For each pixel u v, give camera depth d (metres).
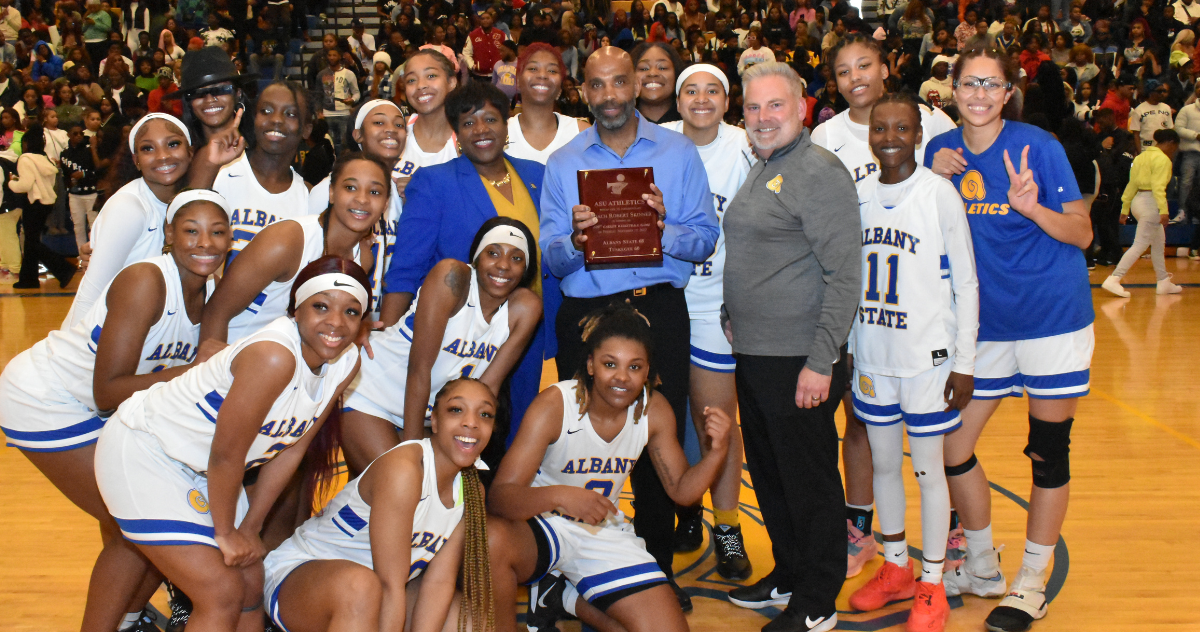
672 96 4.01
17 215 10.22
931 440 3.14
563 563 3.07
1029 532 3.29
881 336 3.18
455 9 14.20
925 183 3.07
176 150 2.89
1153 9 14.02
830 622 3.18
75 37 13.95
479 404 2.63
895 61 12.50
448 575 2.76
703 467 3.03
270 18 13.98
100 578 2.84
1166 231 11.84
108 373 2.60
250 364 2.37
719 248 3.54
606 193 3.12
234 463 2.42
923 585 3.20
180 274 2.67
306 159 8.59
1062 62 13.09
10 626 3.17
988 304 3.25
